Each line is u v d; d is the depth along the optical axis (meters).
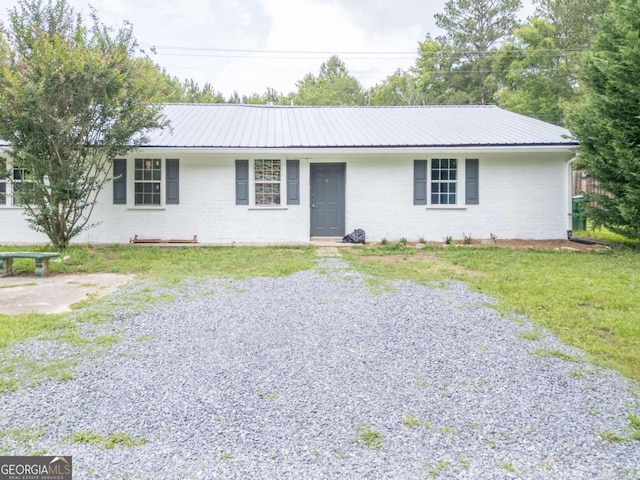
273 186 11.24
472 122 12.88
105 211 10.94
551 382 3.22
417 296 5.73
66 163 8.68
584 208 10.61
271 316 4.84
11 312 4.95
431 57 34.47
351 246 10.43
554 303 5.25
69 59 8.02
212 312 4.99
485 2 33.31
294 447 2.40
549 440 2.48
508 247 10.17
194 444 2.42
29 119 7.89
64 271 7.65
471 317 4.79
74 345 3.89
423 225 11.26
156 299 5.54
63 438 2.47
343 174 11.42
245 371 3.40
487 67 32.78
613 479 2.15
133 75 9.41
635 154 9.20
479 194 11.16
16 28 8.43
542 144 10.33
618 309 5.02
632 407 2.86
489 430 2.58
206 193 11.06
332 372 3.39
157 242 10.92
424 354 3.76
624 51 9.12
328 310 5.09
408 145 10.42
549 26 26.81
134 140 9.60
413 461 2.28
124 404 2.86
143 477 2.14
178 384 3.16
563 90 26.75
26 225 10.73
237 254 9.31
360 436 2.51
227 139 10.92
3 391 3.01
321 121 13.37
